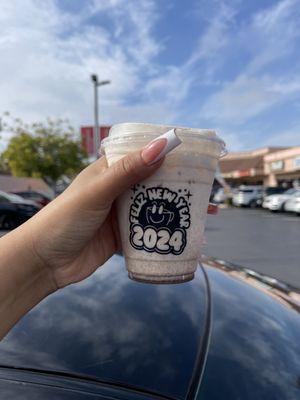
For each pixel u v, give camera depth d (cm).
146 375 28
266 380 30
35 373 27
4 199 305
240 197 750
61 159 664
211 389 28
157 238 23
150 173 22
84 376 27
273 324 41
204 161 23
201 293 44
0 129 664
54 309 34
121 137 22
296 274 165
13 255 24
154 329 33
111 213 28
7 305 24
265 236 297
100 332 32
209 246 244
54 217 24
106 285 41
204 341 33
